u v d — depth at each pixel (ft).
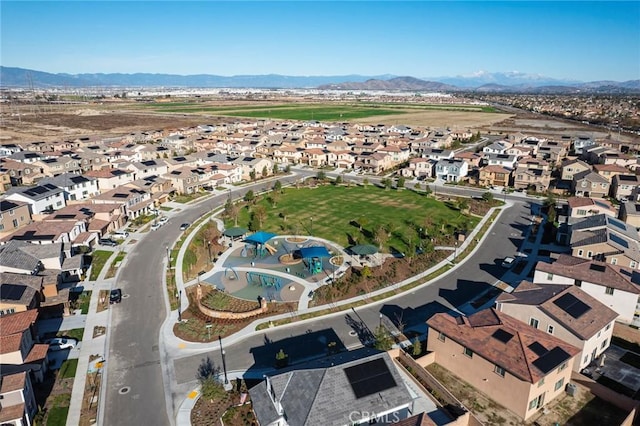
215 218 317.42
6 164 414.82
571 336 145.07
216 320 181.98
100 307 192.24
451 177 441.27
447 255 249.75
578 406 131.95
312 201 362.33
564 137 638.12
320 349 162.91
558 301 156.87
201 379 145.69
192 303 195.83
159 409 132.26
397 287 212.02
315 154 531.50
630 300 171.01
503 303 162.71
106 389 140.77
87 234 262.88
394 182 434.71
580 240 223.92
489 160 470.80
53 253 212.23
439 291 208.54
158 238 276.00
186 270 230.27
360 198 372.38
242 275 225.35
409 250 236.63
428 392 135.13
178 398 136.98
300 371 124.06
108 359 156.15
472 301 199.11
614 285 173.88
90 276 222.07
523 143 572.10
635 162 442.50
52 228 252.21
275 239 275.18
